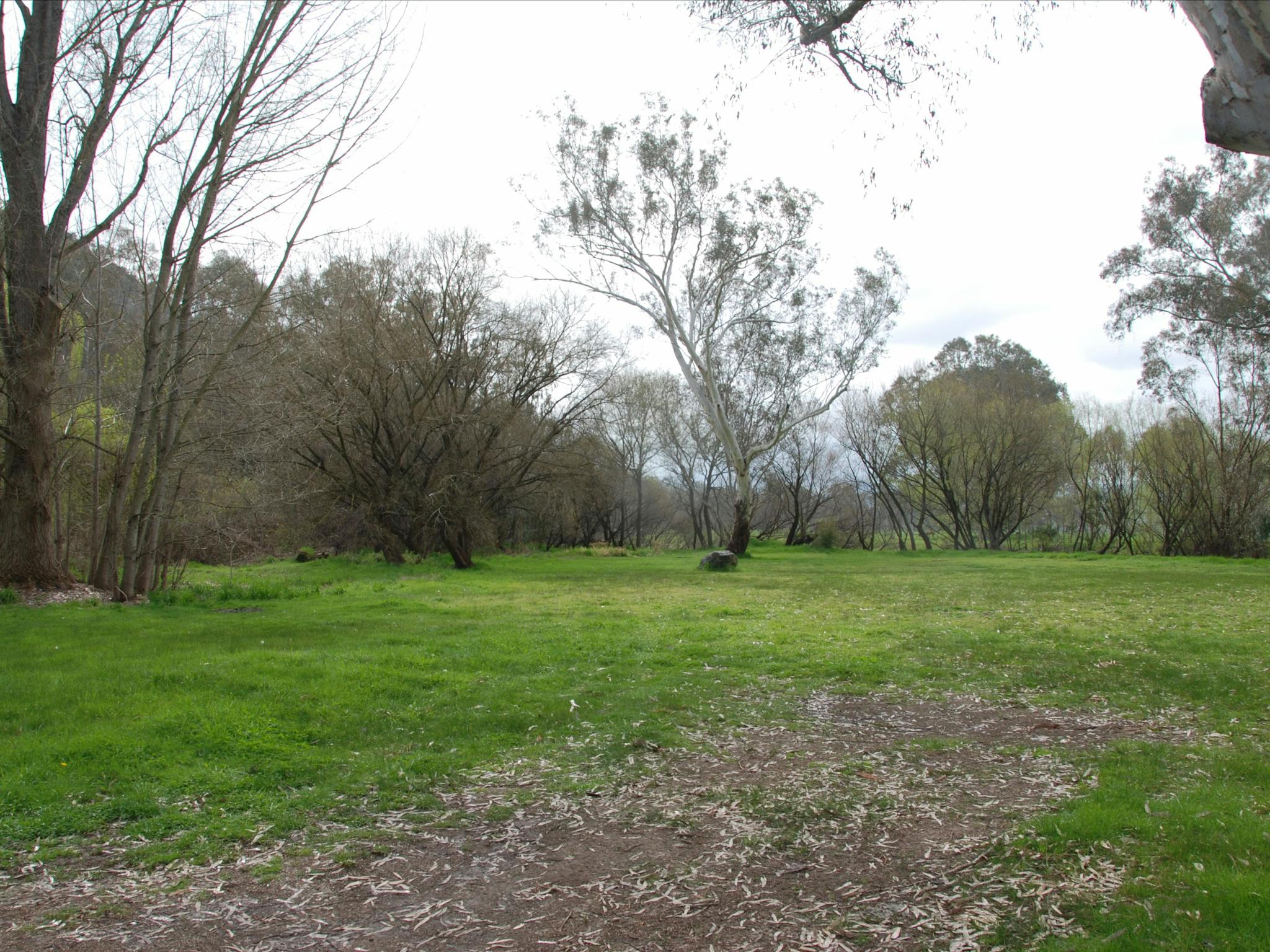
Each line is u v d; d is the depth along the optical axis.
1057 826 5.12
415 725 7.54
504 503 39.88
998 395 55.03
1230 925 3.86
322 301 30.28
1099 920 4.00
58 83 15.88
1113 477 50.44
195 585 20.23
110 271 19.80
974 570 31.75
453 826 5.35
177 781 5.88
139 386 18.16
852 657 11.01
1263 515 44.31
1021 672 10.18
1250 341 37.66
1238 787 5.89
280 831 5.19
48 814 5.27
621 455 56.69
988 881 4.49
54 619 13.31
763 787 6.10
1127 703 8.64
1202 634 12.92
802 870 4.69
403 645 11.34
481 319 34.31
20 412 15.85
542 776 6.33
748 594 20.50
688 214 36.25
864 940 3.90
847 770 6.50
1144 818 5.22
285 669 9.23
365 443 33.50
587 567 34.25
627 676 9.78
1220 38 2.99
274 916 4.14
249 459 21.23
